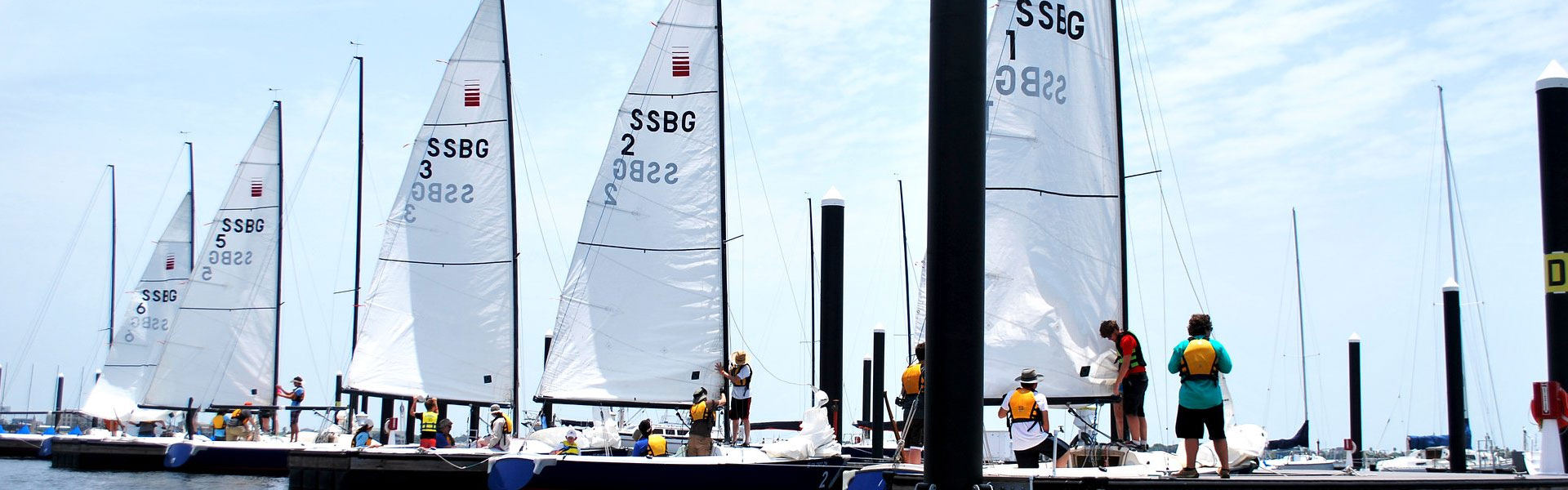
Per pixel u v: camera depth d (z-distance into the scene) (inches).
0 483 872.3
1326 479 395.5
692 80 753.0
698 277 743.1
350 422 897.5
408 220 888.9
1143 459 480.1
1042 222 538.3
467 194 887.7
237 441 988.6
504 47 896.3
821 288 772.0
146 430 1178.0
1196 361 406.0
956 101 317.7
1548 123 575.8
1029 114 544.1
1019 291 535.2
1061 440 531.8
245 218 1210.6
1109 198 545.0
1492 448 976.3
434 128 892.6
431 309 880.9
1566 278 565.0
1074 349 531.2
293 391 1069.1
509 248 884.6
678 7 756.6
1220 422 404.5
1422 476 428.5
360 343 879.7
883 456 657.0
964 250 315.3
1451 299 908.6
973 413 315.3
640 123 753.0
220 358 1186.6
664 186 748.0
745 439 677.3
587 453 669.3
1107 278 539.5
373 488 639.8
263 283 1205.1
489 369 874.1
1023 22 549.6
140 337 1387.8
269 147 1221.7
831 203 773.9
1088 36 553.9
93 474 983.6
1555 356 563.8
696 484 537.0
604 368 740.7
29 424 1533.0
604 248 748.0
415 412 864.3
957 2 319.9
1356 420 1242.0
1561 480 436.5
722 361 737.6
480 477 629.3
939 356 316.8
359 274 1075.3
